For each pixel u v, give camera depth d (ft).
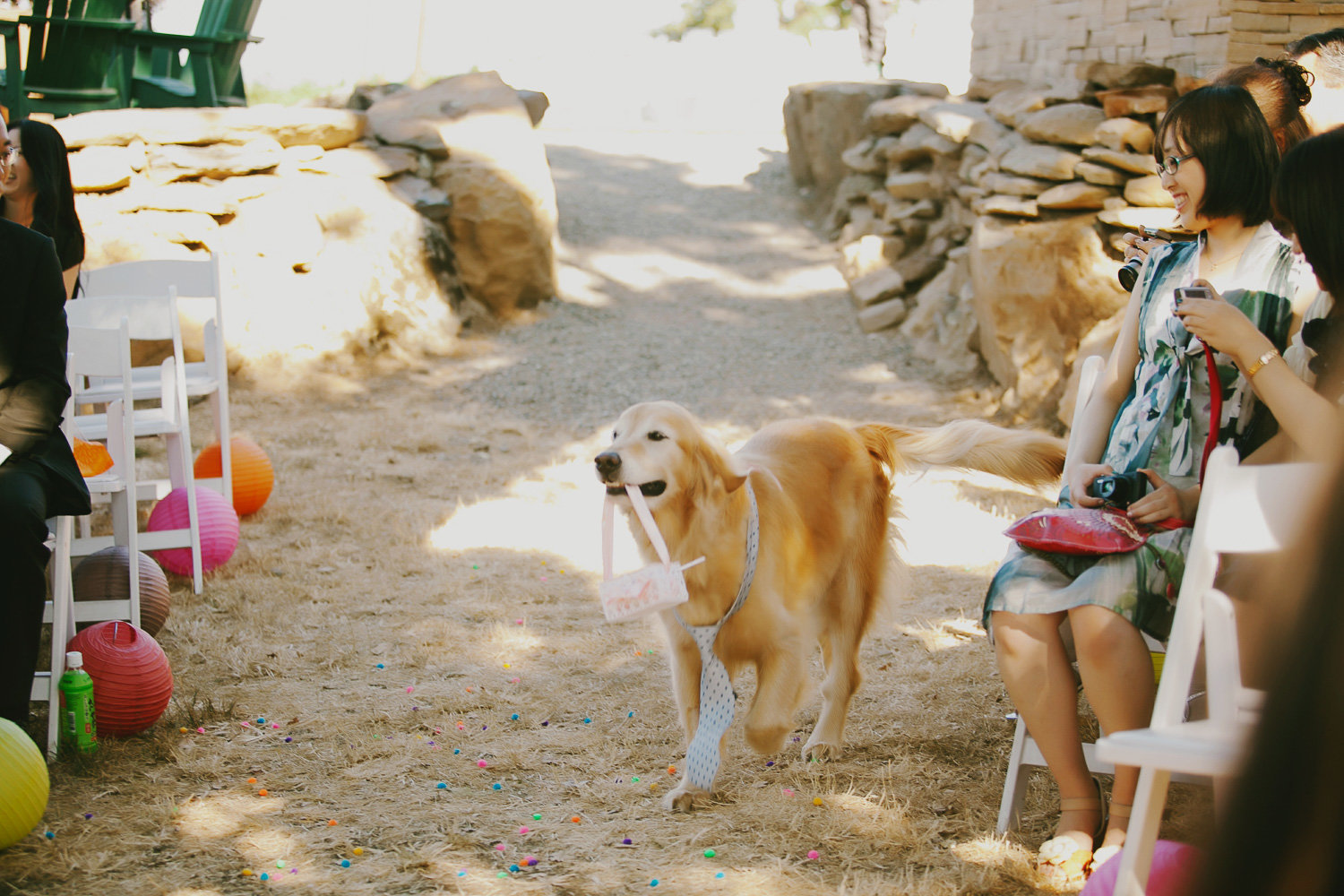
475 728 12.10
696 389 29.37
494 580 17.42
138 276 17.85
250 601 16.02
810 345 32.30
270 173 30.35
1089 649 8.42
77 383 15.57
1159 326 9.20
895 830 9.61
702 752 10.10
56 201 15.90
